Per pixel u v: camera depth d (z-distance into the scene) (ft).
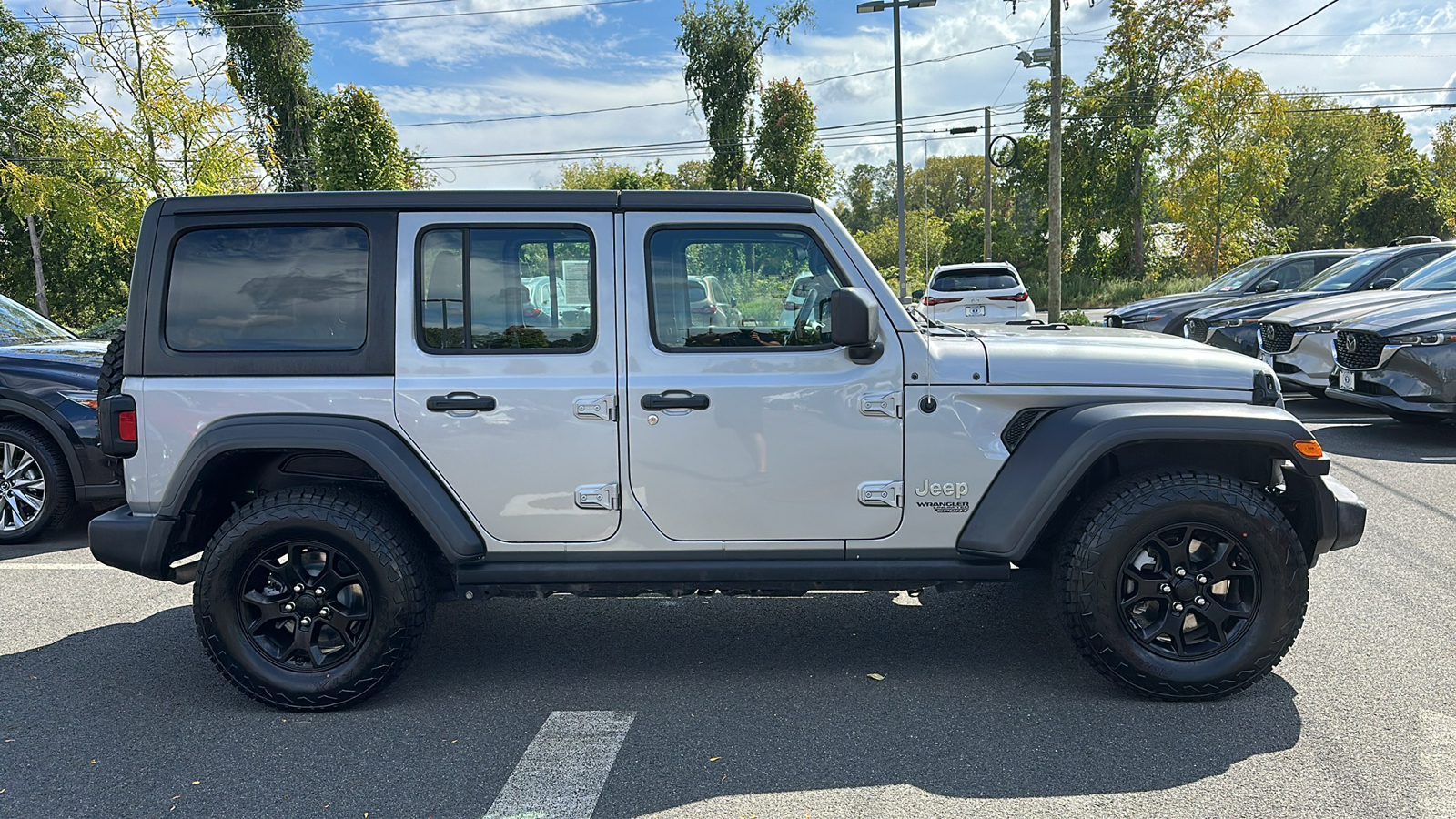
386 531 11.25
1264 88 106.01
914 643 13.58
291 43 111.65
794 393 11.32
